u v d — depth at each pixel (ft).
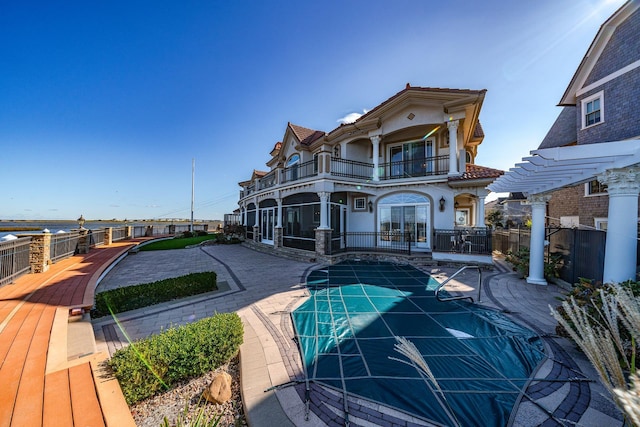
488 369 11.34
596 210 33.76
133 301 19.17
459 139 42.37
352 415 8.72
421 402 9.27
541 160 16.74
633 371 4.71
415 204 40.93
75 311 16.47
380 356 12.38
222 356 11.88
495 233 48.93
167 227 99.60
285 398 9.50
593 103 31.07
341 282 26.32
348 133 47.21
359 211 46.03
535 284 25.36
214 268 33.86
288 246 48.06
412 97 39.52
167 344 10.54
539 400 9.42
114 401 8.38
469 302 20.20
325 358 12.19
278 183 47.29
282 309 18.76
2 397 8.44
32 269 27.12
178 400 9.86
